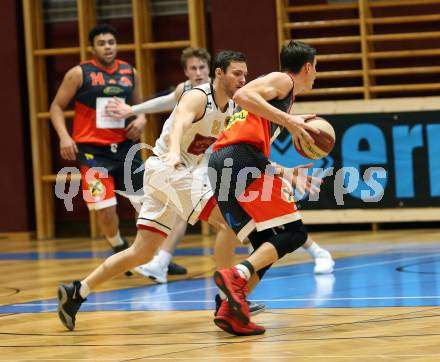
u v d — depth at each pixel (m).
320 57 24.78
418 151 23.09
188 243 23.22
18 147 26.36
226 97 11.18
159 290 14.32
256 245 10.50
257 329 9.91
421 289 12.78
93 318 11.65
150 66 26.34
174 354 8.92
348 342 9.09
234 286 9.86
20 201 26.44
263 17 24.89
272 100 10.18
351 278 14.49
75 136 17.67
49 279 16.59
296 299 12.38
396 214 23.28
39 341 10.09
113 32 18.05
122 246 17.08
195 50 15.40
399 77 24.98
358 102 23.38
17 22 26.48
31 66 26.14
